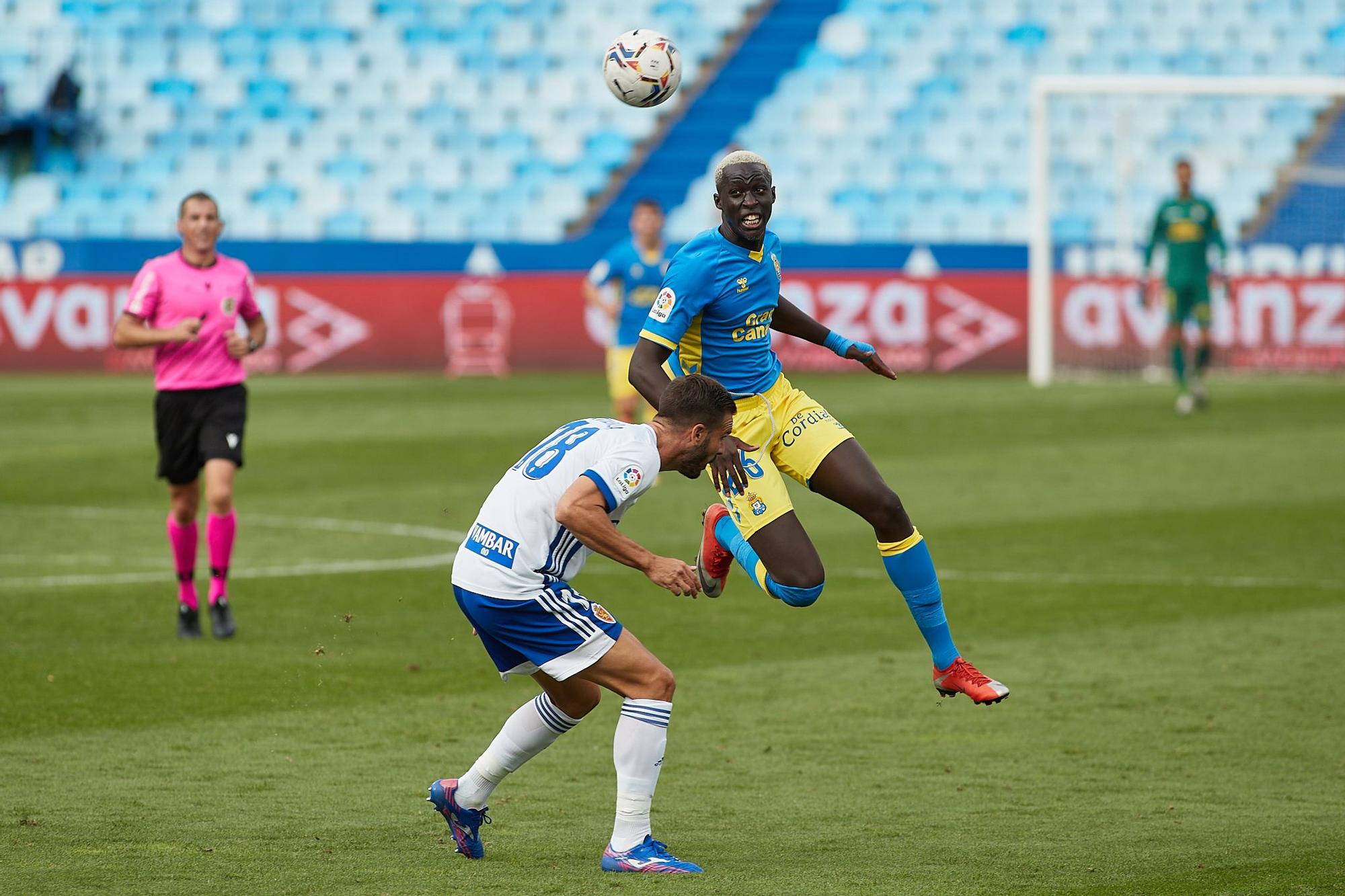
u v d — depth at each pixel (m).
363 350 75.50
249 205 86.94
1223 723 22.03
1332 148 85.88
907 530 20.25
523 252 76.06
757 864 16.02
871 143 87.44
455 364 75.25
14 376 73.94
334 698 23.36
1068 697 23.56
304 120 90.62
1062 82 70.31
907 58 90.00
